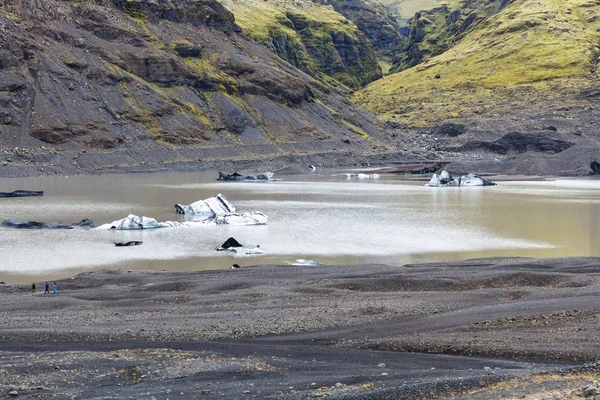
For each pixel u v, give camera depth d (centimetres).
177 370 3616
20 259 7975
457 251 8644
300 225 10844
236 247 8744
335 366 3706
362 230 10325
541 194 16062
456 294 5631
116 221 10625
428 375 3428
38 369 3638
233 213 11306
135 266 7619
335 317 4909
